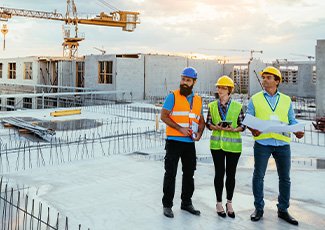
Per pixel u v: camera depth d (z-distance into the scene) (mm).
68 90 34219
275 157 4863
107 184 6586
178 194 5992
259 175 4852
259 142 4805
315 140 12422
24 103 36219
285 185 4828
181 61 34688
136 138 12414
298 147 10984
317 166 8289
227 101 4965
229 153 4953
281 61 35500
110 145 11055
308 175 7289
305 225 4688
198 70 37406
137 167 7953
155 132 13469
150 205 5445
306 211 5211
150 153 9680
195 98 5070
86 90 31312
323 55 16328
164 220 4844
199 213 5039
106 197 5828
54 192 6078
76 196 5867
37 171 7555
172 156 5012
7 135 12977
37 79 34875
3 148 10398
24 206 5336
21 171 7566
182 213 5109
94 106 25062
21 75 37219
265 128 4562
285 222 4781
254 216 4828
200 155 9562
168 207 5027
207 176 7168
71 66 34562
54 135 12867
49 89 34938
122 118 18016
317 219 4902
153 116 19359
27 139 12227
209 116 5066
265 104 4801
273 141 4742
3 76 40406
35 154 9617
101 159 8805
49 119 17875
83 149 10164
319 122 14695
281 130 4566
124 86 30031
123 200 5684
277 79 4816
